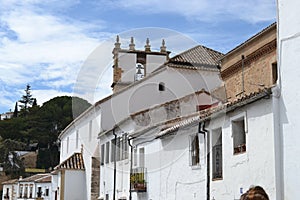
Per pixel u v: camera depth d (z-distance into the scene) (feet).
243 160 37.47
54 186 100.12
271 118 34.24
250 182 36.24
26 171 181.88
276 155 33.55
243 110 37.88
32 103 273.33
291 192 32.24
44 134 187.11
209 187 42.86
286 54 34.32
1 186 181.37
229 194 39.22
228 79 60.64
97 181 81.51
